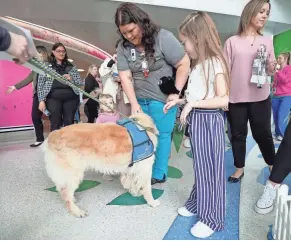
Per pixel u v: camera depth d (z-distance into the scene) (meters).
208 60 1.68
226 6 5.06
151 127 2.29
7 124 5.23
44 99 3.81
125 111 3.04
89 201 2.39
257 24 2.39
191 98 1.79
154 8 4.65
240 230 1.95
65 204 2.33
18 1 4.48
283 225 1.60
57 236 1.89
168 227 2.00
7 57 1.25
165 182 2.78
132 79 2.53
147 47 2.28
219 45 1.69
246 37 2.46
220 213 1.88
